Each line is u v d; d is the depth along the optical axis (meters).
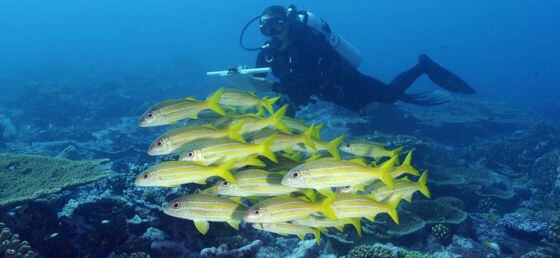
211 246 1.79
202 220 1.32
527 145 4.53
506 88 13.25
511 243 2.30
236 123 1.50
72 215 1.70
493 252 2.11
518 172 3.98
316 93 2.61
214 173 1.31
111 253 1.62
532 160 4.08
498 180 3.44
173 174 1.29
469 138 5.01
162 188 1.98
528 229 2.34
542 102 9.48
